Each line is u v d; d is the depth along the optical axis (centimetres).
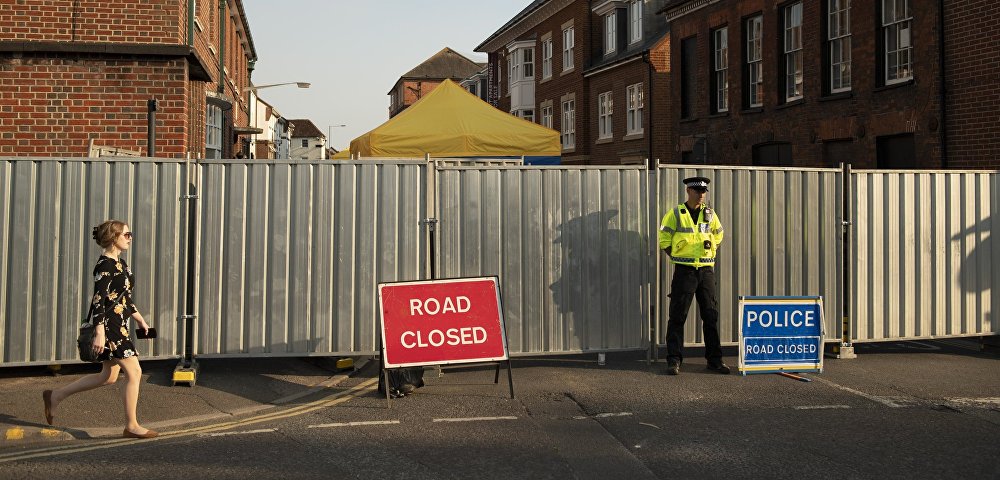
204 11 1823
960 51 1471
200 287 904
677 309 957
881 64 1691
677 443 669
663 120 3053
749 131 2162
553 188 976
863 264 1055
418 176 940
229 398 839
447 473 593
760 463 613
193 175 904
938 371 973
